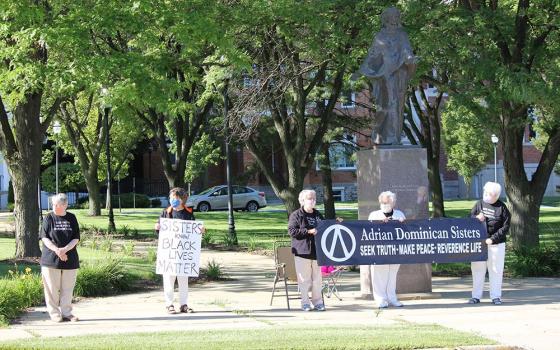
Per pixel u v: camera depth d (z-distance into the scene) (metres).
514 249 19.98
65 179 49.47
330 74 26.08
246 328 10.62
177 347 8.95
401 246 12.95
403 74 14.14
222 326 10.90
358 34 19.05
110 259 15.64
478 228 13.24
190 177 45.94
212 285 16.06
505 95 18.39
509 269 18.28
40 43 15.28
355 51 19.23
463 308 12.72
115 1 15.81
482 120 20.77
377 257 12.82
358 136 39.12
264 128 28.89
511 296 14.18
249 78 23.27
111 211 29.55
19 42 15.25
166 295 12.20
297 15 17.81
